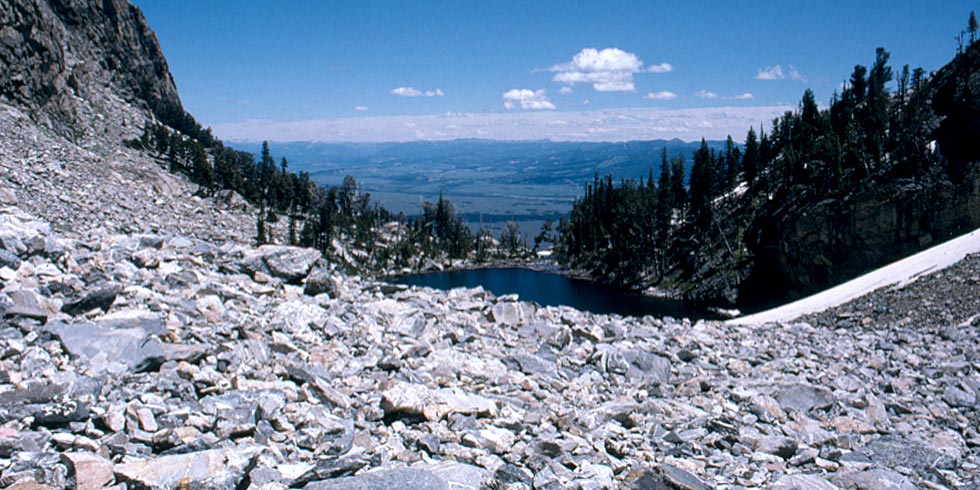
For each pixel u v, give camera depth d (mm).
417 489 7562
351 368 12906
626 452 10148
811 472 10750
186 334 12508
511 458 9367
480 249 199500
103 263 16484
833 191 100062
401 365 13352
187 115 197125
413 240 188750
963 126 97875
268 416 9625
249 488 7289
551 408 12234
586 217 178125
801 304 58469
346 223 181000
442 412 10695
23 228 15797
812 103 152125
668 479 8891
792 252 103688
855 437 13047
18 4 108375
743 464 10445
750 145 145500
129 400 9281
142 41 199125
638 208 143750
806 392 15047
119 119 159750
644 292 127875
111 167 115062
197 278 17125
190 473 7211
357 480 7637
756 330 25766
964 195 83938
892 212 89812
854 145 104688
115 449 7852
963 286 41219
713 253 122875
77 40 169000
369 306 18812
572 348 17750
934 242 86500
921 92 119188
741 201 135375
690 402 13805
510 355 15633
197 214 121875
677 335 21219
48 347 10570
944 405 16297
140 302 13953
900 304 41938
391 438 9695
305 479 7711
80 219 63594
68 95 127250
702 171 136375
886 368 19656
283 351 13055
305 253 21141
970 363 20672
